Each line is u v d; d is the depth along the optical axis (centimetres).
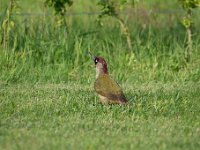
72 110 2406
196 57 3195
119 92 2431
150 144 1981
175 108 2459
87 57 3186
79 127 2172
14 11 3177
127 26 3419
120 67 3147
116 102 2411
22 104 2498
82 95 2645
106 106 2430
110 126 2195
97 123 2231
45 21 3334
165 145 1964
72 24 3541
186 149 1939
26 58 3106
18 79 2970
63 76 3030
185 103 2539
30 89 2783
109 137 2058
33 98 2597
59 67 3080
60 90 2755
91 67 3130
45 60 3131
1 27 3191
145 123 2252
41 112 2381
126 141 2006
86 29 3484
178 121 2289
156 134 2103
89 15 3691
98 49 3262
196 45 3250
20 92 2709
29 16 3475
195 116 2369
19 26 3325
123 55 3198
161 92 2738
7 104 2494
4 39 3150
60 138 2033
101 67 2491
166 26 3597
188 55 3216
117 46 3266
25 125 2189
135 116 2333
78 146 1944
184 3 3209
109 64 3159
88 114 2358
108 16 3328
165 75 3069
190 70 3117
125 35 3328
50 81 2984
